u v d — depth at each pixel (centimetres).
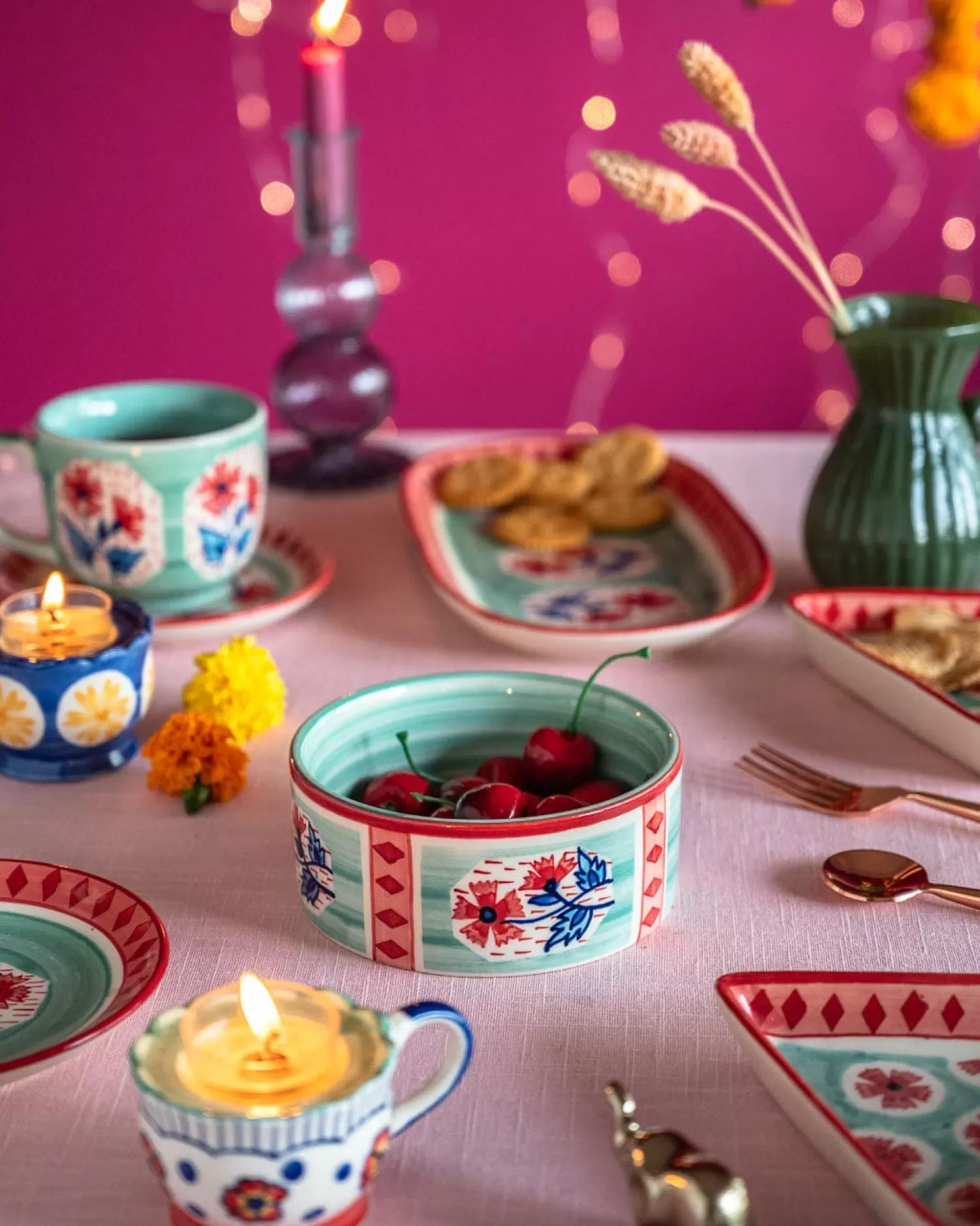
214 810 75
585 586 104
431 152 229
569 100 225
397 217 233
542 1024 58
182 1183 44
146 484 92
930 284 234
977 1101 52
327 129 116
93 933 63
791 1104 51
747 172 229
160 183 230
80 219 231
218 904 66
